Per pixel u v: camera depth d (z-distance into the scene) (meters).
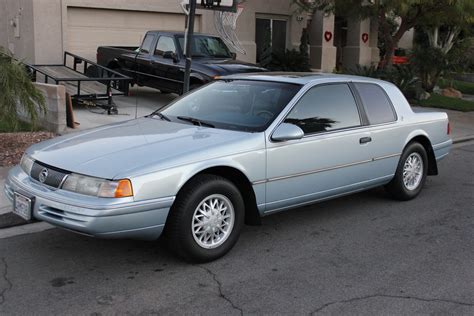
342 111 5.95
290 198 5.38
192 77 12.04
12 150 8.26
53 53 15.08
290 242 5.41
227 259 4.93
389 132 6.42
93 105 11.95
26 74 7.90
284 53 19.31
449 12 15.98
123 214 4.18
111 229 4.18
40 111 8.98
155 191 4.31
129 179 4.22
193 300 4.12
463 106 17.75
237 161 4.84
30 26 14.97
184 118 5.69
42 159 4.66
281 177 5.23
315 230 5.79
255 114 5.43
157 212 4.35
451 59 20.78
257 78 6.04
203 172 4.76
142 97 14.67
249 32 18.89
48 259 4.86
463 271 4.76
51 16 14.88
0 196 6.27
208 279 4.50
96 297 4.14
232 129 5.25
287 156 5.24
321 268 4.77
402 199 6.91
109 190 4.17
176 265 4.77
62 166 4.45
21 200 4.58
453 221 6.20
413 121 6.84
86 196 4.22
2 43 17.45
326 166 5.64
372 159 6.21
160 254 5.01
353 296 4.23
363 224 6.02
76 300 4.09
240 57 18.70
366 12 16.88
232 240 4.93
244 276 4.57
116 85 13.43
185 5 8.53
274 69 19.00
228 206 4.86
